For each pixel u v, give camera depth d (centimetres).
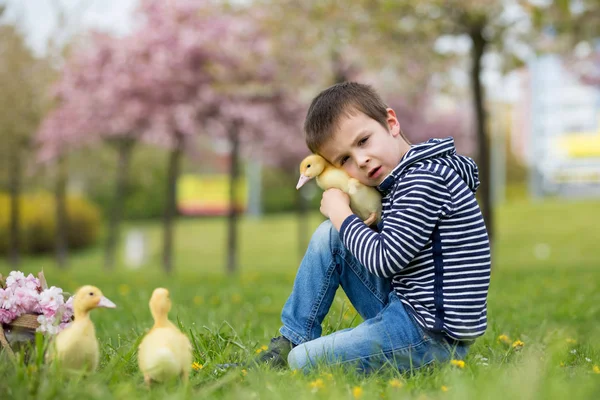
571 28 1088
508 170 5234
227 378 254
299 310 317
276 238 3297
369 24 1241
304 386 249
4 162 2072
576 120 4300
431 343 289
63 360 246
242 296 764
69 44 1809
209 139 1914
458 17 1192
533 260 2320
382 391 246
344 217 300
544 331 450
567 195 4388
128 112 1717
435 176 291
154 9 1702
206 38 1623
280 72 1541
